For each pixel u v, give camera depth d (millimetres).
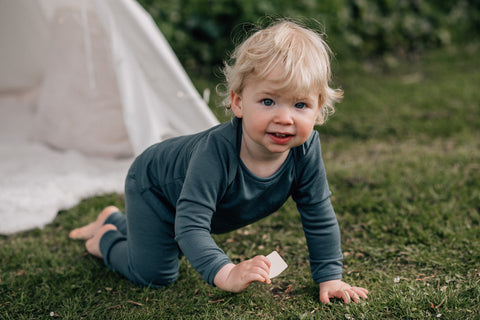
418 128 4164
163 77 2912
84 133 3494
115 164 3379
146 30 2846
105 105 3455
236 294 1922
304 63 1470
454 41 7133
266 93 1477
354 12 6543
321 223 1806
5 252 2328
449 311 1724
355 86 5523
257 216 1822
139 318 1793
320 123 1722
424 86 5438
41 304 1920
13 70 4586
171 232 1893
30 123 4172
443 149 3666
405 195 2824
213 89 5059
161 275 1959
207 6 5465
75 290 2012
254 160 1643
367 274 2049
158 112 2951
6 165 3254
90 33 3406
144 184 1863
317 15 5891
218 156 1618
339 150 3797
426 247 2246
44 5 4121
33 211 2689
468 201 2693
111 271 2150
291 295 1929
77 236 2443
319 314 1748
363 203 2742
